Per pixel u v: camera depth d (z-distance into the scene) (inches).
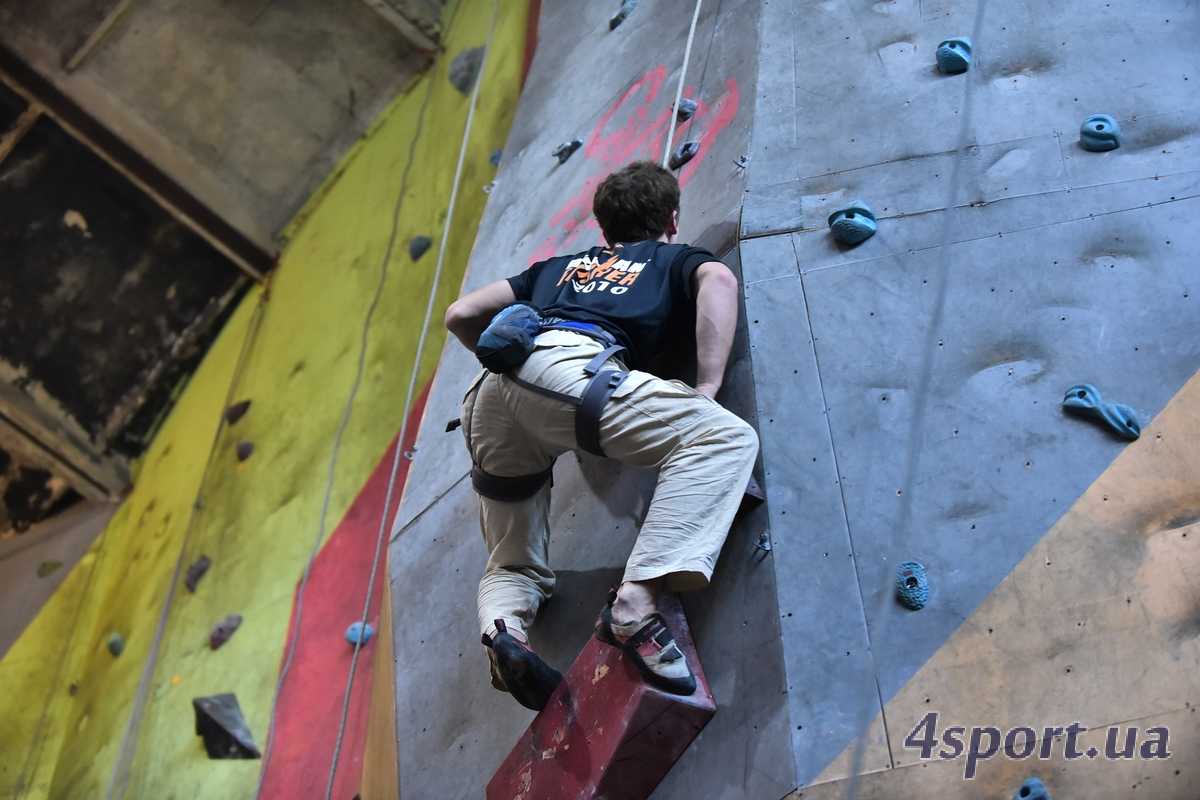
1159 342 109.0
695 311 114.6
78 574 340.2
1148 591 96.5
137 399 369.4
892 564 102.3
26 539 368.5
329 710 206.2
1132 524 99.8
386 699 145.6
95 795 243.9
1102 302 112.7
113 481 364.2
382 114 349.7
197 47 339.3
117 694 268.1
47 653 316.5
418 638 142.4
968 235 120.3
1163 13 133.6
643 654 100.5
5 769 287.9
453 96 311.3
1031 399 108.8
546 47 225.9
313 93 348.2
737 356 117.9
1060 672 95.0
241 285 366.9
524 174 194.9
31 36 332.8
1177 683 92.6
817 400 113.0
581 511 126.6
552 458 116.6
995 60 135.0
